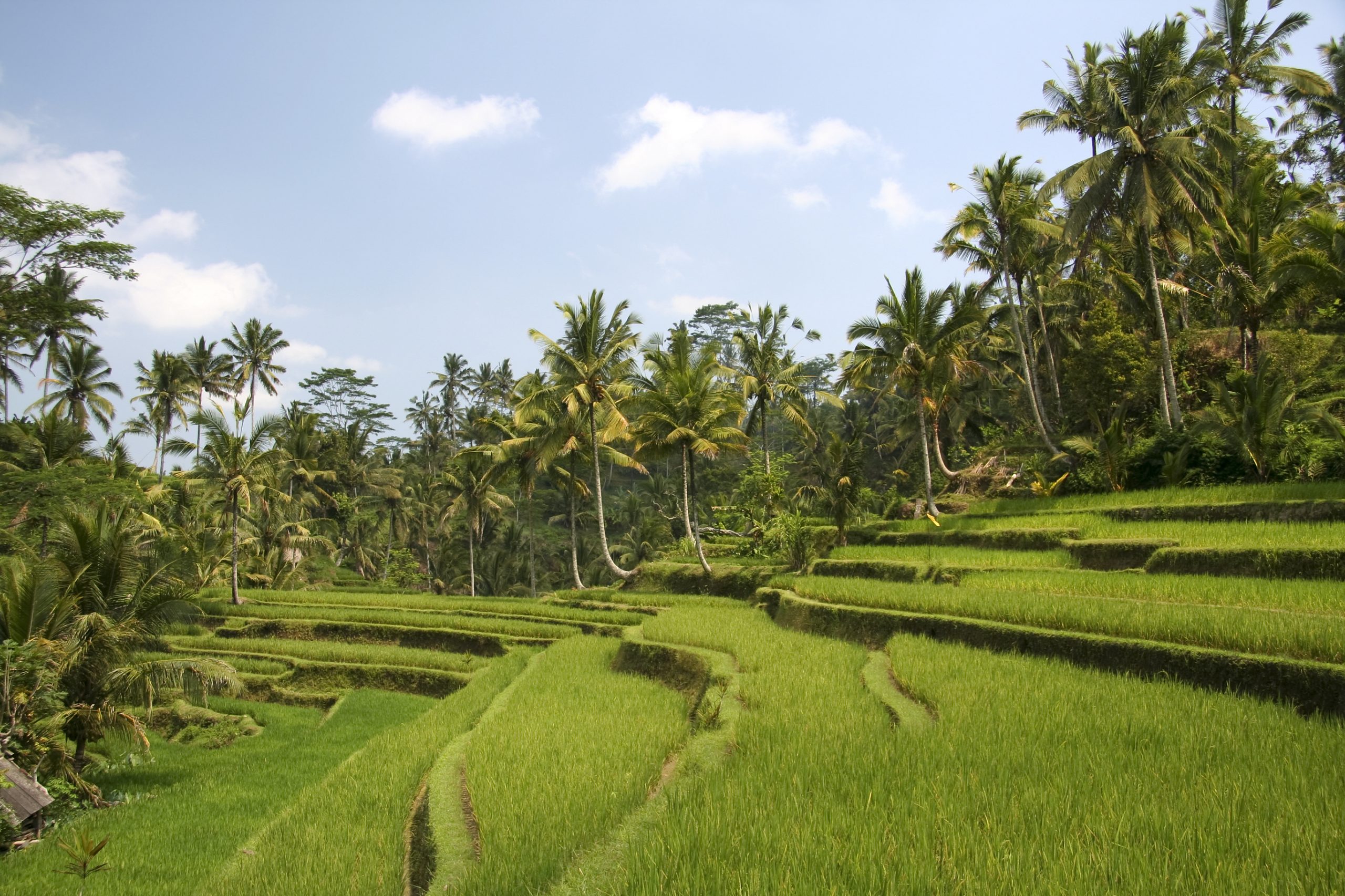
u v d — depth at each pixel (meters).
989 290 36.25
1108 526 24.73
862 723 12.20
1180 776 8.71
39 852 13.38
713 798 8.98
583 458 43.53
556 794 11.14
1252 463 25.61
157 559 20.42
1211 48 30.66
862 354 34.75
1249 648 12.64
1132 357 33.41
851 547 32.19
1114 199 28.50
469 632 30.98
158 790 17.48
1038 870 6.55
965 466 44.34
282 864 10.47
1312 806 7.62
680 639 21.53
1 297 31.91
